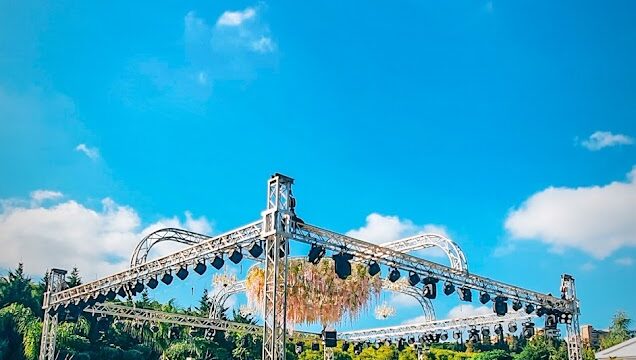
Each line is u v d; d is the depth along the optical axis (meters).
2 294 42.66
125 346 44.91
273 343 15.79
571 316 27.77
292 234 17.42
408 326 34.06
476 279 23.92
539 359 54.69
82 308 25.08
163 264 21.44
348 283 23.52
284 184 17.23
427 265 22.16
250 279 22.97
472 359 54.88
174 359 45.94
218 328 30.14
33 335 37.69
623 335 66.50
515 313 30.38
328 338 31.28
